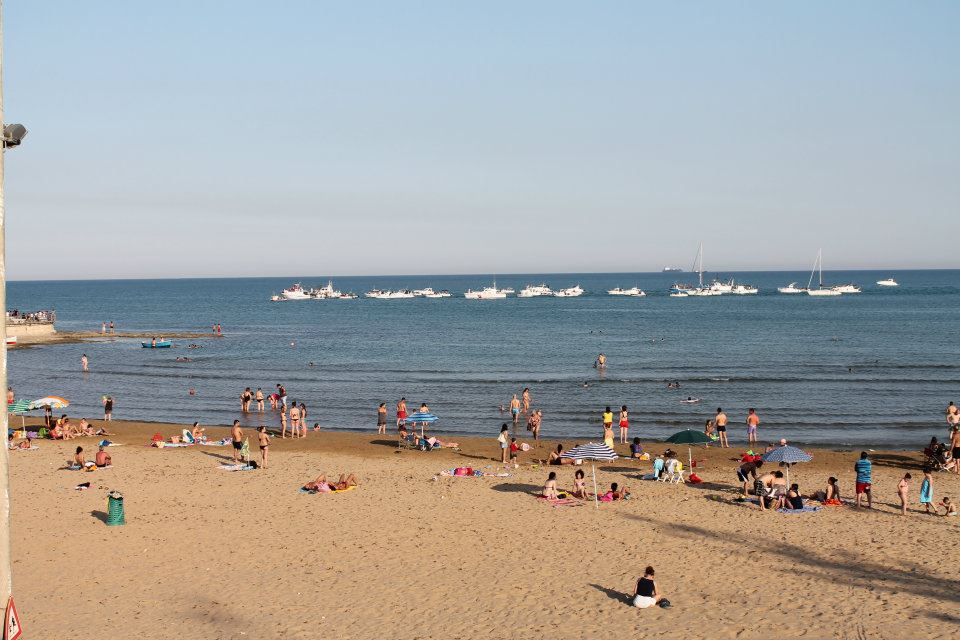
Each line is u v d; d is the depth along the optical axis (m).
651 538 24.09
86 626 18.12
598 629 17.53
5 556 10.03
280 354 91.69
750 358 84.31
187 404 56.62
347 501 28.67
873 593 19.20
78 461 33.62
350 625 18.06
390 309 191.25
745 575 20.73
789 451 28.06
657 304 199.62
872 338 104.75
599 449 28.25
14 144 9.73
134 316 169.88
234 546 23.75
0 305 9.69
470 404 56.69
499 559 22.42
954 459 33.25
